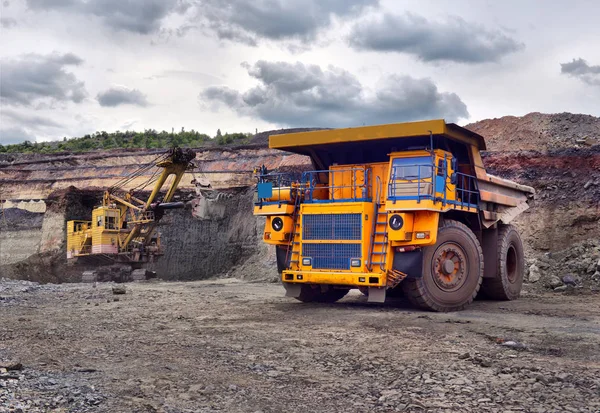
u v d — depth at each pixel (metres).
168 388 5.66
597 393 5.28
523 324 9.53
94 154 49.56
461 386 5.61
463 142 12.15
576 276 15.87
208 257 35.44
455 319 10.21
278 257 12.72
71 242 35.69
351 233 11.60
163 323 10.27
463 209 11.89
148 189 41.22
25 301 14.84
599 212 18.75
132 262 33.34
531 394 5.30
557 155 21.28
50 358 7.03
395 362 6.73
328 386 5.75
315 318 10.52
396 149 12.21
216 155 41.03
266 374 6.25
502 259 13.45
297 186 12.87
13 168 51.41
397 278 11.13
